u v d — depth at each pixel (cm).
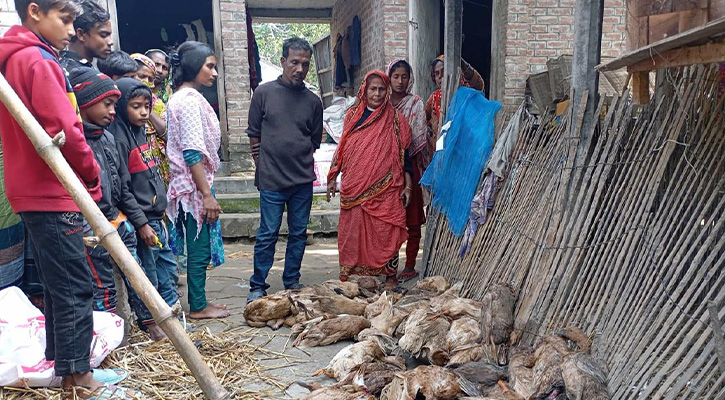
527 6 732
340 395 253
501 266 372
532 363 277
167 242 378
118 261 183
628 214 284
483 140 417
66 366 258
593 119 312
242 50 763
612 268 286
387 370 289
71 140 240
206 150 388
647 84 283
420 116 465
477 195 409
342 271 455
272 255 439
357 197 439
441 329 320
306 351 349
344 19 1172
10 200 249
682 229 273
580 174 314
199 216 390
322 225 696
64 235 250
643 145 291
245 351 342
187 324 373
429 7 840
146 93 340
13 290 305
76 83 291
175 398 276
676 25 233
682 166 280
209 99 898
